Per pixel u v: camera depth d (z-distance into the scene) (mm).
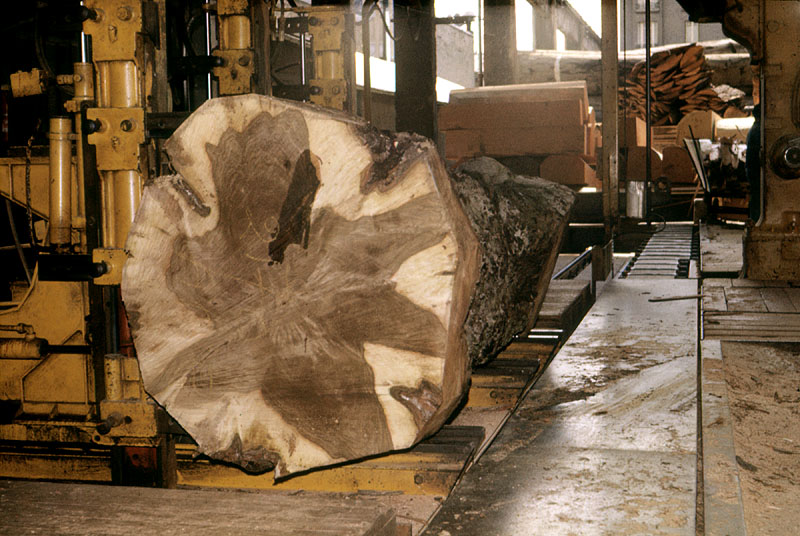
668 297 5609
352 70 4883
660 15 31109
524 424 2791
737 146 10703
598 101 17969
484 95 11633
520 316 3396
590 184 11703
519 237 3277
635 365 3625
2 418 3006
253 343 2215
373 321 2098
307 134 2102
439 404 2074
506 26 15078
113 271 2584
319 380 2166
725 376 3574
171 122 2562
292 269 2160
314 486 2645
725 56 17641
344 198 2086
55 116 2852
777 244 6250
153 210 2270
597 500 2102
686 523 1948
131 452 2705
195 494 1969
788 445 2830
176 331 2275
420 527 2367
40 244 3289
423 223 2027
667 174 13398
